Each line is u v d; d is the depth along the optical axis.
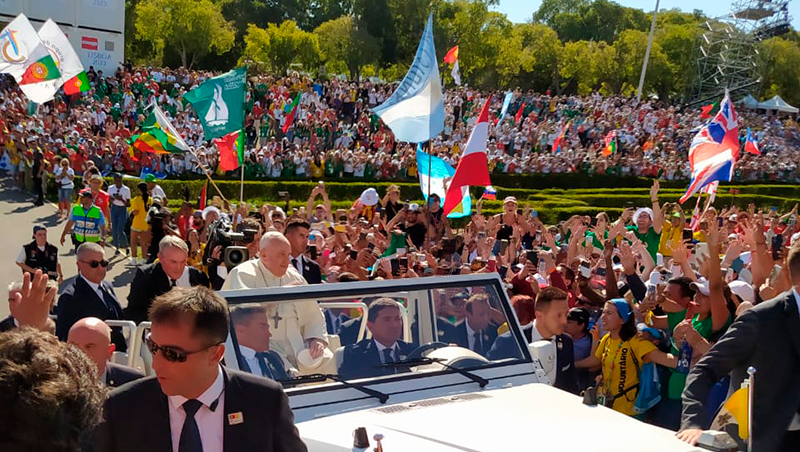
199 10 52.94
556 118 45.94
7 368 1.80
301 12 82.44
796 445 4.38
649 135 44.72
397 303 4.75
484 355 4.94
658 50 72.00
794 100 81.69
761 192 39.81
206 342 2.98
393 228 14.17
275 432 3.11
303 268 8.41
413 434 3.87
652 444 3.92
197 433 3.01
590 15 95.56
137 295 7.13
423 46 11.62
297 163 31.23
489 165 36.12
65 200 20.50
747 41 68.50
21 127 26.12
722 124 14.23
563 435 3.95
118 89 35.03
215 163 28.88
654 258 13.15
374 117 37.44
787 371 4.34
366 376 4.48
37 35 18.38
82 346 4.42
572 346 6.16
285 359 4.32
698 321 6.98
